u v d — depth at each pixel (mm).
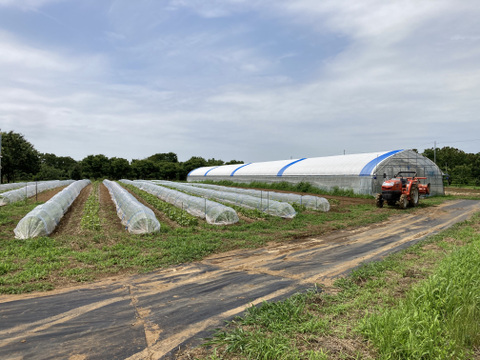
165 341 4594
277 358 4133
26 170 52875
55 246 10367
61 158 93250
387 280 7070
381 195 21250
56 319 5297
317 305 5773
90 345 4473
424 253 9297
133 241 11180
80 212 19922
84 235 12297
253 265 8617
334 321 5141
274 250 10367
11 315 5445
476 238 11016
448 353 4152
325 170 32656
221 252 10109
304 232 13305
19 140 50594
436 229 13891
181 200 20969
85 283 7211
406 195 20688
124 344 4500
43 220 12258
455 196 31016
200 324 5121
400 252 9500
